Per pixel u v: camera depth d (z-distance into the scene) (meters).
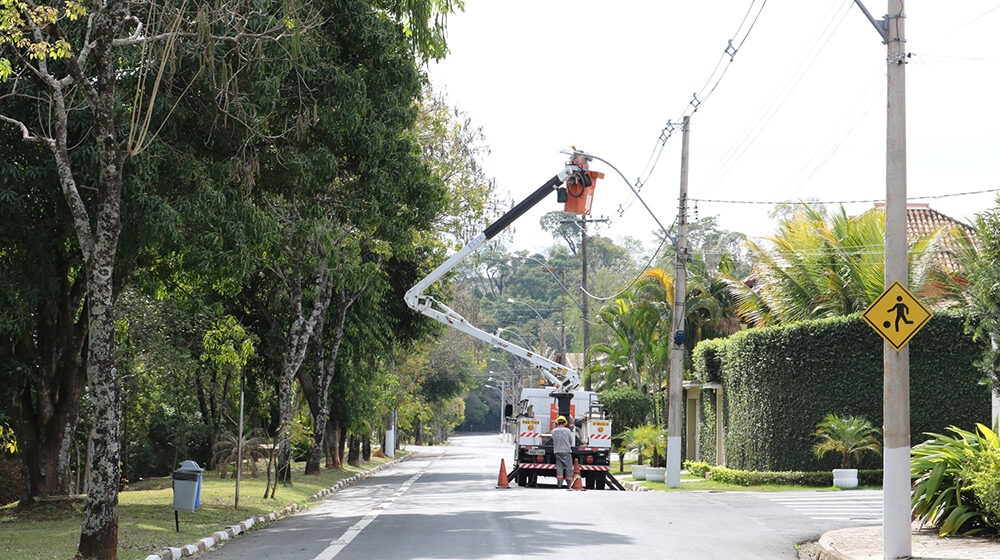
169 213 24.61
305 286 52.22
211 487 40.25
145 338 43.44
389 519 28.45
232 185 27.95
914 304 19.33
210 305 44.69
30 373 29.86
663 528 24.75
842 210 48.09
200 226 27.00
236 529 26.61
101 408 20.16
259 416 66.06
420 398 110.00
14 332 28.00
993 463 20.70
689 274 66.50
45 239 27.41
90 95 20.39
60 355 31.58
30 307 28.38
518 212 45.19
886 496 19.05
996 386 29.14
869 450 40.84
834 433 40.16
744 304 56.12
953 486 22.25
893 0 19.89
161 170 26.31
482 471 67.00
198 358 49.81
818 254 47.72
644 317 67.75
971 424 38.94
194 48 24.67
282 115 28.95
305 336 45.56
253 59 25.11
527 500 34.50
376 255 54.81
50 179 25.17
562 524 25.70
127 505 31.61
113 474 20.23
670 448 43.72
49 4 22.67
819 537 23.16
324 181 29.83
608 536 22.91
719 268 68.56
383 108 31.27
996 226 28.20
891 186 19.70
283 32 25.55
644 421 73.38
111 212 20.23
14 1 20.12
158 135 26.20
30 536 23.28
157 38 21.27
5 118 20.53
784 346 42.19
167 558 20.86
